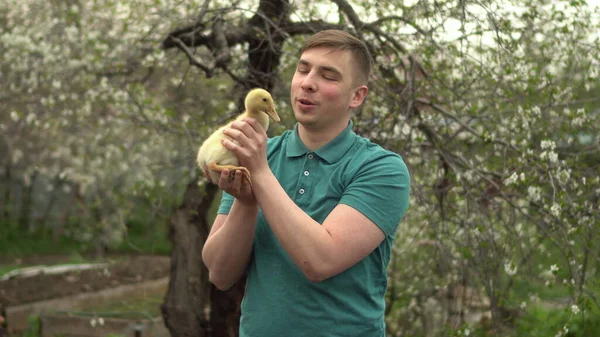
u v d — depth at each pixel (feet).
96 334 28.02
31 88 25.88
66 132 30.40
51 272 41.91
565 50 17.51
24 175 49.65
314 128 7.68
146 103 20.88
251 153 6.77
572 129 17.19
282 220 6.73
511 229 18.69
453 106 18.22
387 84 17.19
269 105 7.40
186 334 19.44
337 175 7.57
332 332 7.30
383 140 17.13
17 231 54.80
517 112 16.93
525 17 17.26
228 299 19.44
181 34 18.65
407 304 24.62
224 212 8.22
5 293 36.37
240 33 18.49
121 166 32.78
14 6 28.02
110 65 24.18
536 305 25.90
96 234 49.67
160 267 45.96
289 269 7.44
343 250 6.91
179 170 25.22
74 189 46.88
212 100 22.63
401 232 22.67
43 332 28.37
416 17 16.67
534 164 16.30
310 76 7.47
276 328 7.39
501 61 15.98
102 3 25.66
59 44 25.90
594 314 23.90
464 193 17.66
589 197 17.37
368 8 17.78
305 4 18.72
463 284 19.84
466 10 15.24
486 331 22.09
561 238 16.79
